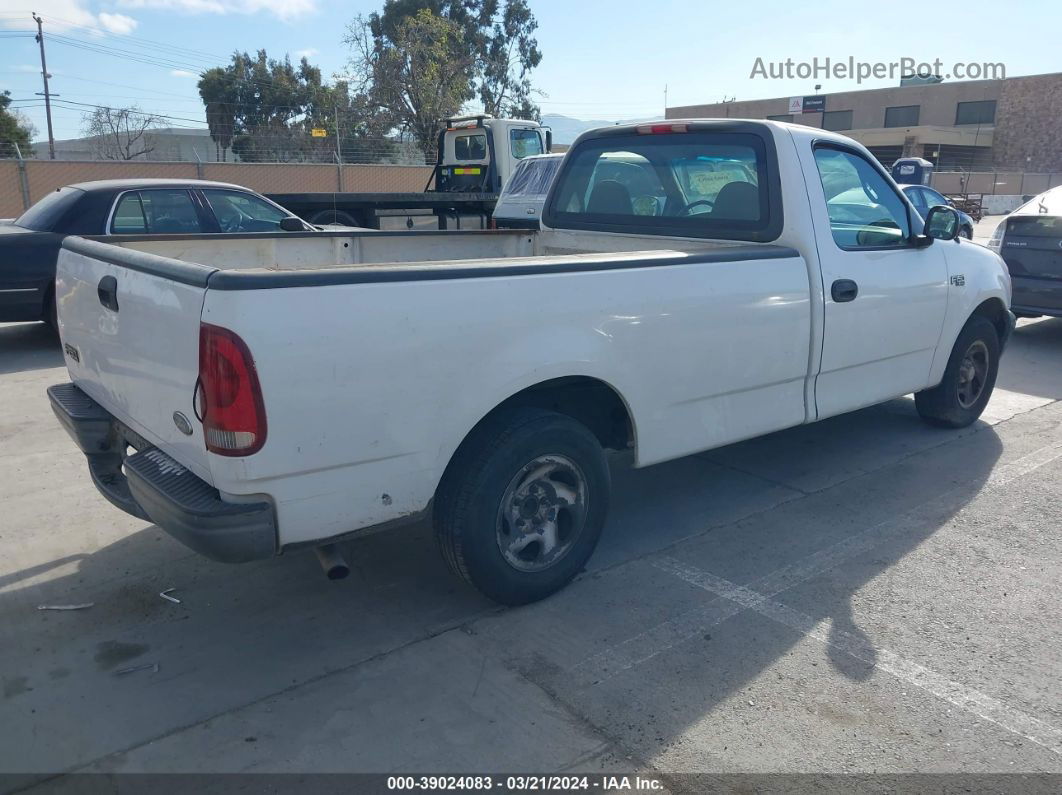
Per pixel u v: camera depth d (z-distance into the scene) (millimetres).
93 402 4059
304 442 2943
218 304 2773
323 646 3523
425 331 3145
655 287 3834
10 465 5535
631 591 3969
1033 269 8781
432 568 4211
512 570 3676
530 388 3695
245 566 4219
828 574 4137
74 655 3459
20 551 4355
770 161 4566
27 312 8523
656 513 4855
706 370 4113
